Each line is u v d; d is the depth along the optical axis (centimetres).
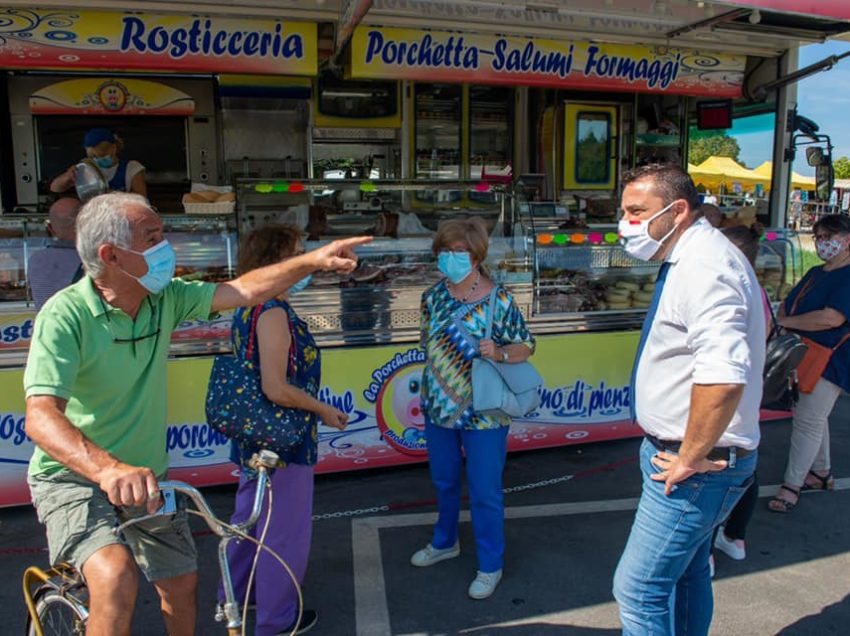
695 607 235
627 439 477
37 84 602
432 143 706
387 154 695
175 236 377
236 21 423
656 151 763
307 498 254
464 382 291
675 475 195
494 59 477
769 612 286
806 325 355
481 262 297
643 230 206
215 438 386
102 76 605
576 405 445
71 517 189
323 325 396
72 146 620
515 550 336
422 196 460
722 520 210
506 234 444
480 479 293
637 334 450
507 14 470
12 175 621
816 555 330
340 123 658
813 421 363
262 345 233
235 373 238
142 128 631
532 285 424
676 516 203
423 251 428
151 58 419
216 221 383
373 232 450
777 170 620
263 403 237
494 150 739
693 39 522
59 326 184
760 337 202
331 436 402
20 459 364
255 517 176
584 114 727
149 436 209
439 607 291
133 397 204
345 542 344
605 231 439
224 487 401
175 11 415
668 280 203
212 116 639
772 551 334
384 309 404
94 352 191
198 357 377
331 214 448
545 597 298
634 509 378
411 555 332
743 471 203
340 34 407
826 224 358
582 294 440
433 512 376
